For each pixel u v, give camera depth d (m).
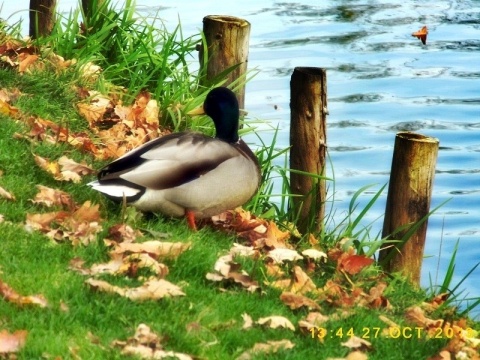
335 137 19.59
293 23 25.41
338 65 22.92
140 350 7.90
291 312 9.43
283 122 19.75
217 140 10.68
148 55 15.22
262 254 10.74
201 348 8.25
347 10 26.77
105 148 12.49
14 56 14.29
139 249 9.48
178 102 14.51
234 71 14.13
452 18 26.47
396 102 21.25
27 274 8.79
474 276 15.05
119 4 25.09
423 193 11.86
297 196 12.41
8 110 12.34
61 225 9.87
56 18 16.22
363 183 17.88
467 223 16.78
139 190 10.15
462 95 21.75
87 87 14.37
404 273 12.03
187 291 9.16
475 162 19.00
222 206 10.65
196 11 25.62
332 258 11.17
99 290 8.70
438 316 10.80
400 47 24.20
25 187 10.53
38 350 7.63
